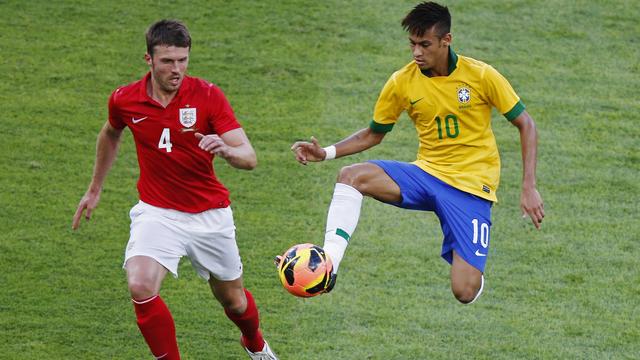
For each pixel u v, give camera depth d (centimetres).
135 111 2380
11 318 2994
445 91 2508
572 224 3678
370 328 3034
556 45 4847
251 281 3262
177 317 3062
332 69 4600
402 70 2569
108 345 2897
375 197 2533
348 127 4203
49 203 3675
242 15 4978
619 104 4456
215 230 2488
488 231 2600
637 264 3447
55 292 3152
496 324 3081
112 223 3578
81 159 3966
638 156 4116
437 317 3106
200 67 4550
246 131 4150
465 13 5028
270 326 3027
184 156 2395
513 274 3369
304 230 3553
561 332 3048
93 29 4838
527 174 2481
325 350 2909
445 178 2545
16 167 3884
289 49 4731
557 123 4303
